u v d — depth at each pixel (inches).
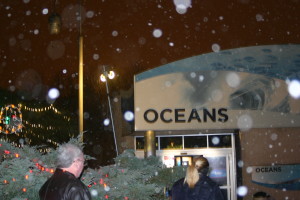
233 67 503.5
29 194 164.2
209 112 493.0
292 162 546.0
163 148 573.3
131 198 185.5
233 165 561.0
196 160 219.3
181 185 217.6
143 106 492.4
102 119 949.2
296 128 547.5
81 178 182.7
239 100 498.0
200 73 498.9
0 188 161.5
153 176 253.1
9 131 557.9
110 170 192.7
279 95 502.6
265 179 543.2
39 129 885.8
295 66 505.0
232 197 554.6
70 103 1057.5
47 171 176.2
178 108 492.4
